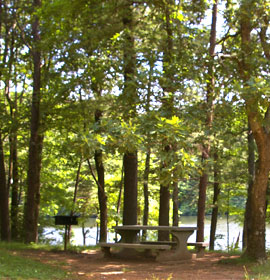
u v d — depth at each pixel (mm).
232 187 21938
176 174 8008
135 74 11594
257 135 10375
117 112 11078
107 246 11484
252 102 8844
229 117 12750
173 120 8008
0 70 18672
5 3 18125
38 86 16656
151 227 11492
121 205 28250
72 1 13711
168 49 13203
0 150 18844
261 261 10102
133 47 13273
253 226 10578
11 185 22562
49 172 25406
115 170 25391
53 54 15414
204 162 8656
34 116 16625
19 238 20625
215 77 12023
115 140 8000
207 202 24141
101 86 14070
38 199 17688
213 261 11062
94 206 26938
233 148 19672
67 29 14500
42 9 15086
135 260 11383
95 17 13805
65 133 17938
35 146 16688
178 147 8508
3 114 18188
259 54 11242
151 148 9227
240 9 10883
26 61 18797
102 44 13797
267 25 11320
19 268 8617
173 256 11117
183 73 11836
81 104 13695
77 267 10102
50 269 9078
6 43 19016
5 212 18938
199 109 11000
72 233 27359
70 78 15000
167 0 12688
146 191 22547
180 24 13469
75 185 25172
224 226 42250
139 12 14359
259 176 10586
